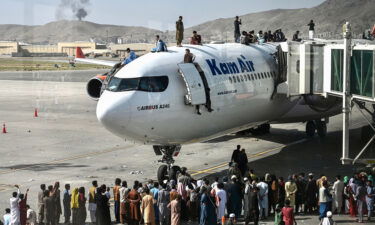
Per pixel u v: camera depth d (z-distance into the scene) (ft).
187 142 75.05
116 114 66.59
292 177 65.31
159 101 68.59
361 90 68.85
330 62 80.18
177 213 58.29
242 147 103.55
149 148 104.78
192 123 72.49
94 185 61.77
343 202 65.62
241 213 65.87
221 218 60.80
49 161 93.35
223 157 94.79
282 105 91.97
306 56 84.43
